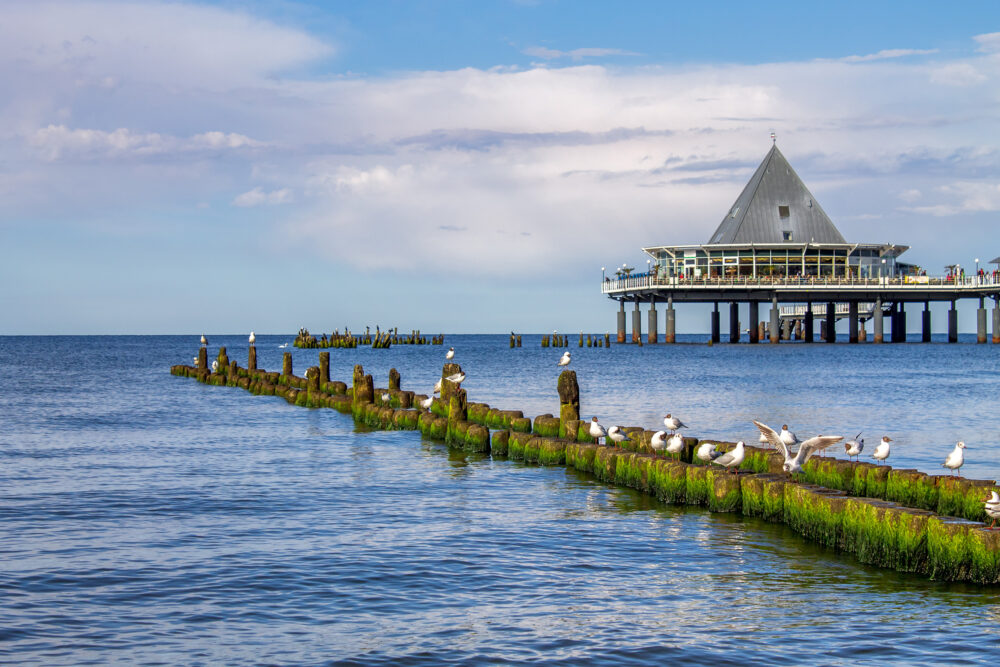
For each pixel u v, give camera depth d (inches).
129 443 1521.9
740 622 636.7
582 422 1369.3
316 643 594.2
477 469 1255.5
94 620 633.0
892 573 754.2
